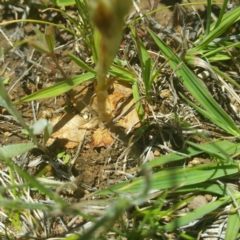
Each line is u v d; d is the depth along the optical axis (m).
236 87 0.47
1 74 0.48
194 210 0.42
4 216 0.43
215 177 0.43
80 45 0.49
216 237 0.42
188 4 0.48
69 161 0.45
